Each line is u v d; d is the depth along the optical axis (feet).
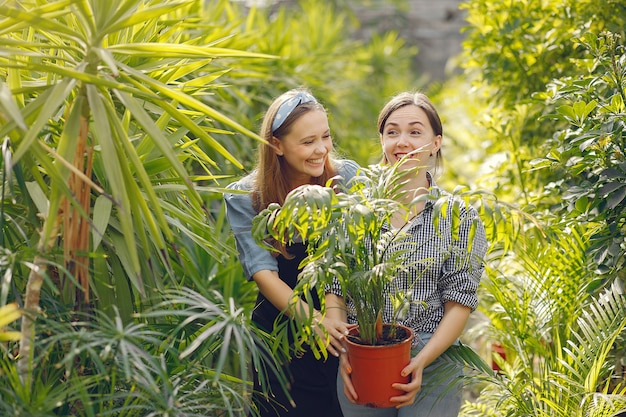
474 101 13.99
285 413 8.23
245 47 13.44
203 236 9.12
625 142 8.18
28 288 6.04
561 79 9.05
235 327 6.16
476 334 10.04
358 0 32.83
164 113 7.60
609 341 7.65
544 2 10.99
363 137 19.90
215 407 6.35
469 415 9.00
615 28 10.18
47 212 6.29
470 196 6.40
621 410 7.55
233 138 12.55
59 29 5.79
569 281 8.45
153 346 6.99
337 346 7.02
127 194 6.09
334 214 6.30
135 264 5.73
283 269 7.96
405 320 7.25
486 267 8.83
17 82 6.62
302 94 7.79
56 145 7.17
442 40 33.06
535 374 8.55
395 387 6.70
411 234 7.22
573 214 8.43
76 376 5.96
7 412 5.52
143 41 8.08
